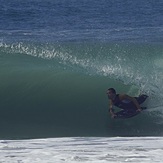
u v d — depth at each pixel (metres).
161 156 25.20
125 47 65.50
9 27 120.00
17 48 61.62
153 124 46.50
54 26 120.69
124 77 54.59
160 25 120.19
